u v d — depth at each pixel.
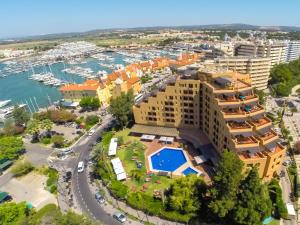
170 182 94.56
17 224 72.38
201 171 99.31
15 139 125.56
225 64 184.62
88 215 83.31
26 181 106.31
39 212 83.12
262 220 72.25
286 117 146.00
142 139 126.88
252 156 83.50
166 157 111.31
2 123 182.50
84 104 178.00
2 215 74.69
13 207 77.00
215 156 102.19
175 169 102.38
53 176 104.88
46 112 166.12
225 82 100.62
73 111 182.88
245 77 117.50
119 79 173.75
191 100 118.88
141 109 132.88
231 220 74.12
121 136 130.12
